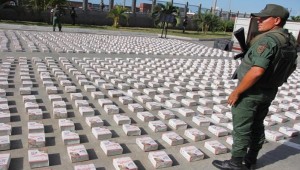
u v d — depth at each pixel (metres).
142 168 3.36
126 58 9.92
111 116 4.78
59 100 5.21
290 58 2.94
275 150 4.12
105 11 27.45
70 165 3.27
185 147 3.80
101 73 7.53
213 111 5.57
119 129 4.32
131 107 5.13
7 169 3.06
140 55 10.95
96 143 3.82
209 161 3.64
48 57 8.82
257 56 2.81
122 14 26.28
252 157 3.53
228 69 9.70
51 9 22.73
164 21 20.16
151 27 30.44
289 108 6.12
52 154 3.45
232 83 7.75
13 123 4.16
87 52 10.34
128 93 6.07
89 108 4.79
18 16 22.73
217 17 32.72
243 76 2.98
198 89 6.96
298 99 6.96
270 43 2.79
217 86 7.33
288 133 4.65
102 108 5.11
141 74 7.74
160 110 5.23
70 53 9.90
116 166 3.25
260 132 3.43
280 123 5.28
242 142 3.19
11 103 4.93
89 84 6.42
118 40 15.19
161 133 4.34
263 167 3.62
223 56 13.12
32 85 5.91
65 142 3.68
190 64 9.95
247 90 3.00
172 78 7.58
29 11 22.98
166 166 3.41
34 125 3.97
